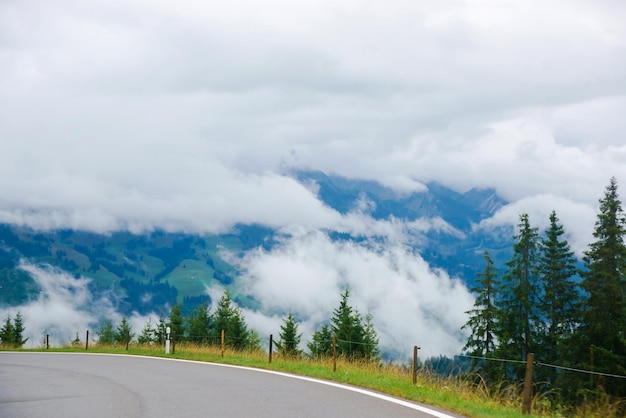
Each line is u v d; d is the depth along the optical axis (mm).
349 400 10969
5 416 9648
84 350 32188
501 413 9875
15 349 34781
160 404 10711
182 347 28844
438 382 13273
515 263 46500
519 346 44562
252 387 13172
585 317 37812
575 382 29094
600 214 40469
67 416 9578
